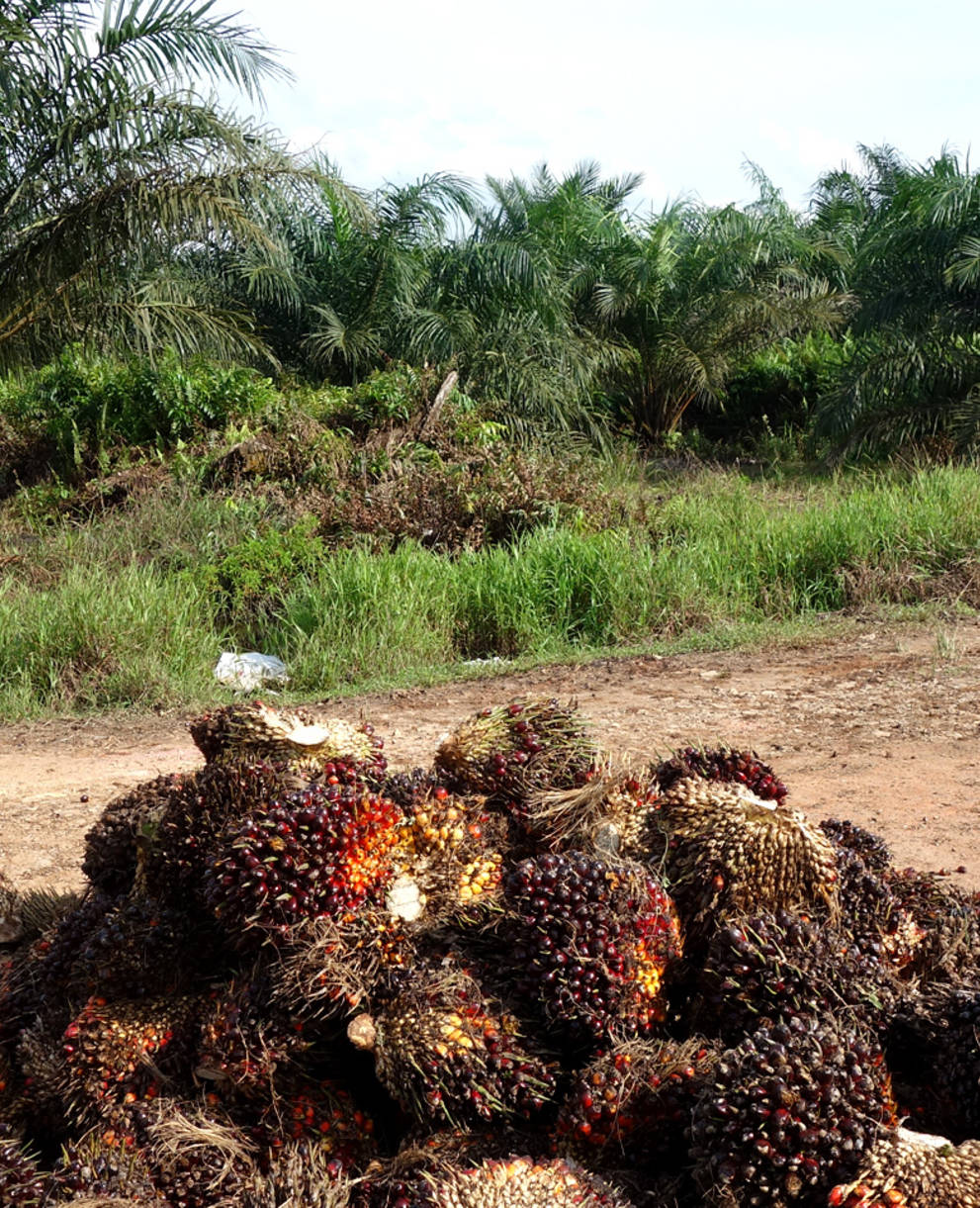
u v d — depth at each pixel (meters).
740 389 22.12
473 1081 2.06
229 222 12.13
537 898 2.22
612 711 6.36
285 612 8.83
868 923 2.47
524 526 10.57
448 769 2.76
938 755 5.27
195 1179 2.04
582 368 18.69
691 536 10.44
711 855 2.41
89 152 11.56
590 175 23.25
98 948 2.40
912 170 17.34
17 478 14.34
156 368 13.77
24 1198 1.97
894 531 9.52
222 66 11.49
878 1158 1.86
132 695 7.38
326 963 2.18
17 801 5.25
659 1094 2.04
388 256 17.47
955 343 16.47
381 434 12.77
